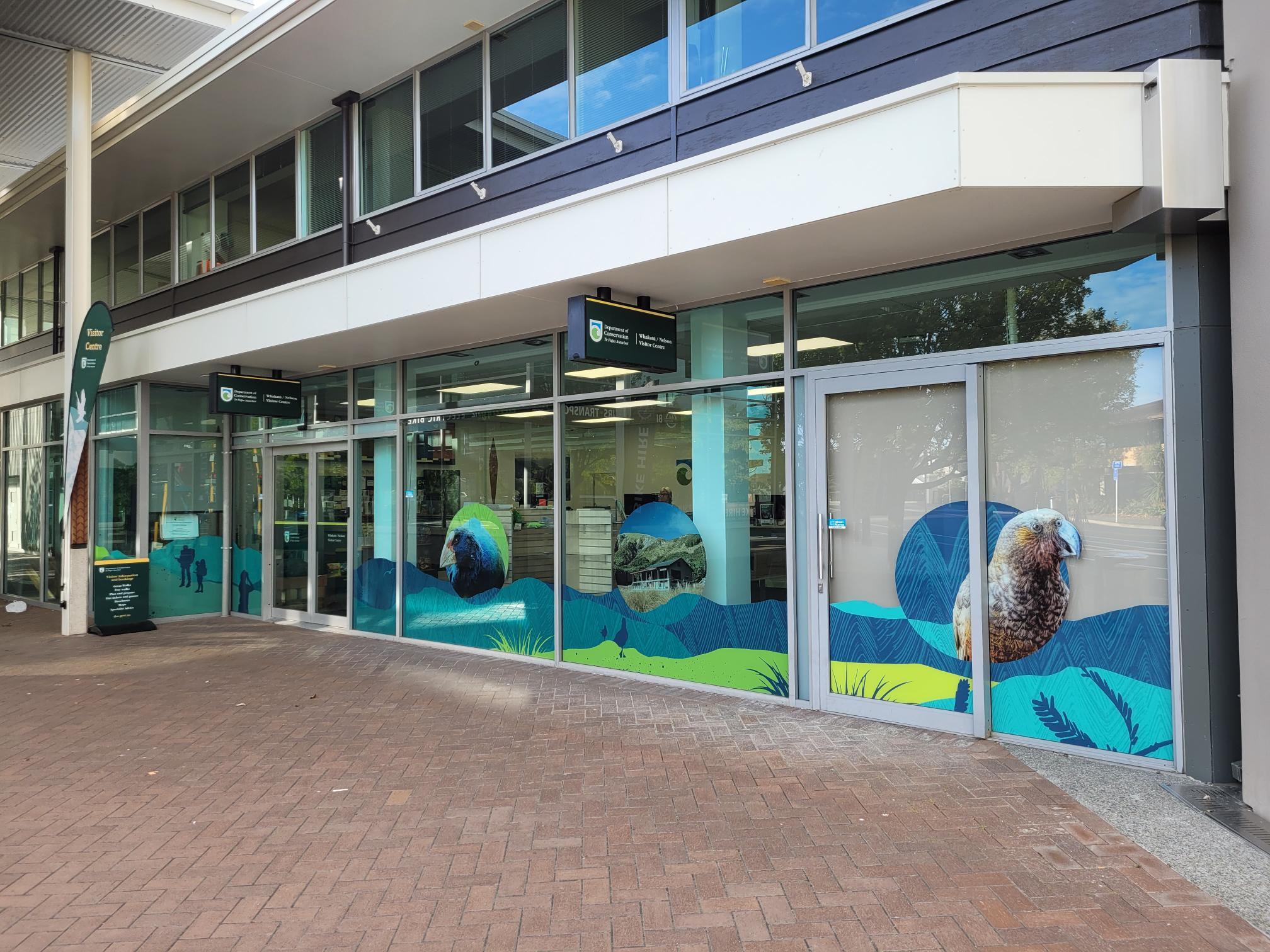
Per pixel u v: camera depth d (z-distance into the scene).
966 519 5.71
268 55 8.45
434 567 9.34
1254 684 4.31
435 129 8.48
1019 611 5.48
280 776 5.17
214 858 4.03
